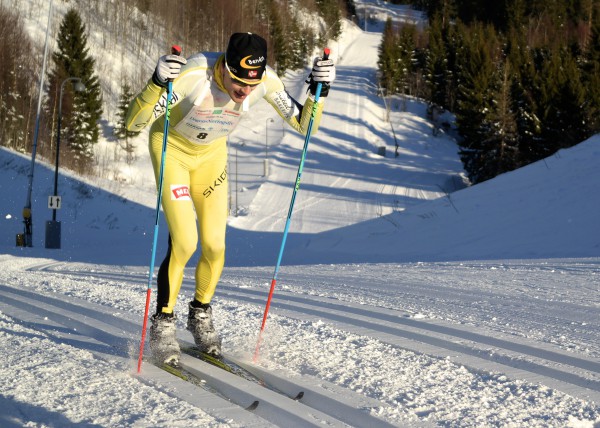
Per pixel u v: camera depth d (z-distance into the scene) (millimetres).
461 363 3635
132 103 3609
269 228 28359
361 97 57312
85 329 4590
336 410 2939
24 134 35750
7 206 27141
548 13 71125
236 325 4699
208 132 3729
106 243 23078
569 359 3670
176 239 3705
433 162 45156
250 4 63812
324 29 80500
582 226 14094
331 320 4949
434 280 7996
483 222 16000
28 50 41938
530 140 35906
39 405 2873
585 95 34156
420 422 2695
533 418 2764
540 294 6523
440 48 55125
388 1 116688
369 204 33812
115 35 51344
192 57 3652
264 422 2666
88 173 34938
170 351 3631
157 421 2656
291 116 3988
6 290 6590
